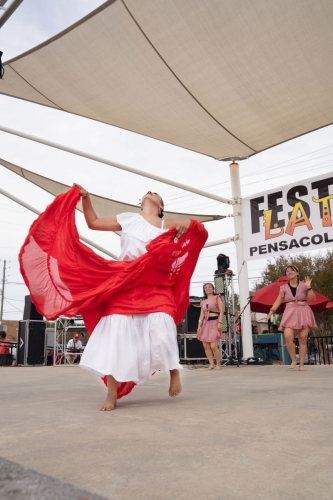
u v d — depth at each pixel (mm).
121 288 2719
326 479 1254
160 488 1192
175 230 2859
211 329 7781
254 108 8422
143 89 8312
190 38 7027
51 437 1863
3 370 8023
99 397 3367
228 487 1195
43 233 2973
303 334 6441
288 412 2385
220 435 1834
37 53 7742
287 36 6762
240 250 9766
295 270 6539
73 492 826
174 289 3092
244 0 6262
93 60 7734
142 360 2730
